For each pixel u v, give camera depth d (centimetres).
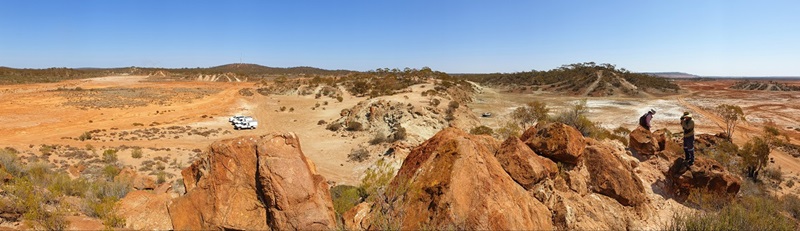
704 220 733
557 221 680
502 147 814
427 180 665
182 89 9300
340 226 664
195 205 662
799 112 6825
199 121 4981
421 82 9794
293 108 6381
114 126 4381
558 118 2147
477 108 7319
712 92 12506
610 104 8631
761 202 973
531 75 16475
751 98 10031
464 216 577
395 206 654
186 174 744
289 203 630
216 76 13975
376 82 9912
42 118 4725
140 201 883
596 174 859
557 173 805
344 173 2712
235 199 652
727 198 961
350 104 6881
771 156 3419
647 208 848
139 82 11819
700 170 1000
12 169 1634
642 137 1245
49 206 934
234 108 6328
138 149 3080
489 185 629
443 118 4653
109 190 1409
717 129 5103
